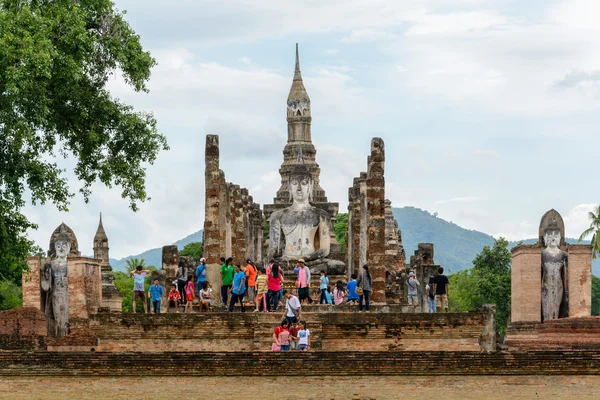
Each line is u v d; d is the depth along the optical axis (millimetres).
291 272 60062
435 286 51438
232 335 43000
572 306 53188
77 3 47969
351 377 38938
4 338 55344
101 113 48938
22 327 55438
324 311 47656
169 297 51938
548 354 39219
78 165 50031
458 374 39031
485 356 39125
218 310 48594
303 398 38906
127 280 105875
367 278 47594
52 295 59406
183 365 39062
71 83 47094
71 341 55250
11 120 44000
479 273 102188
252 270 47969
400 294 60656
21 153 46656
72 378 39156
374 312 43469
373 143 51812
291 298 41906
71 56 45719
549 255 53500
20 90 43062
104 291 69312
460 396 38969
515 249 54156
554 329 49750
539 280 52906
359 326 42719
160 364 39094
